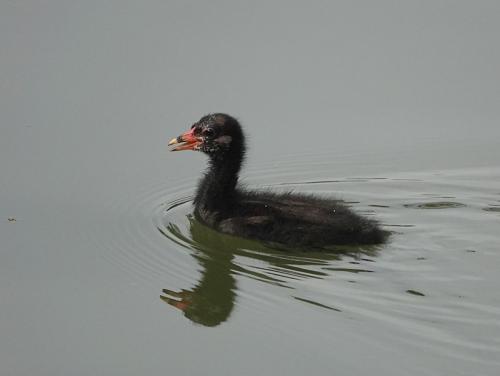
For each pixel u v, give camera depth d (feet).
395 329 43.37
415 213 60.08
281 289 48.14
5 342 44.37
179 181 66.59
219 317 46.19
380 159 70.95
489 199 63.05
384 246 53.47
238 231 55.83
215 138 58.54
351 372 40.22
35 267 52.34
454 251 52.75
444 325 43.60
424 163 70.18
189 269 51.80
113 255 54.08
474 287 47.80
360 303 46.14
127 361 42.65
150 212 60.95
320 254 52.85
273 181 67.51
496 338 42.34
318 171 69.10
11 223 58.44
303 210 55.21
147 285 50.26
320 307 45.88
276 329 44.29
